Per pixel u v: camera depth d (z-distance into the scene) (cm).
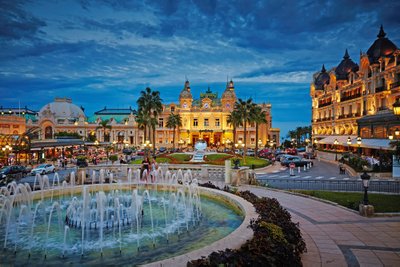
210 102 11994
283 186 2980
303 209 1923
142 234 1469
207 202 2112
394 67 5088
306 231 1479
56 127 12362
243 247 944
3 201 1905
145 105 6197
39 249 1290
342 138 6681
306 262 1109
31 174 4212
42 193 2225
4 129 8119
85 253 1244
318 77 9356
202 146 6225
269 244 962
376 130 5262
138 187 2622
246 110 6638
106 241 1380
